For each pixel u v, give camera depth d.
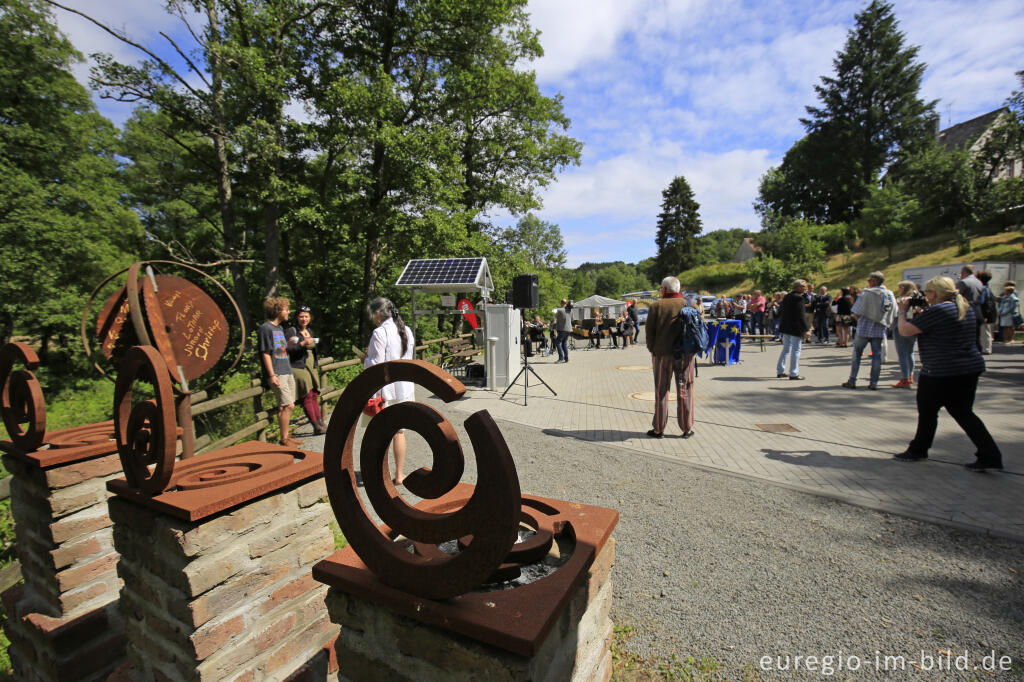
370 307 4.60
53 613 2.52
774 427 6.33
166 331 2.47
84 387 18.80
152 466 2.22
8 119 17.94
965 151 38.47
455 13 16.64
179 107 13.74
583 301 31.09
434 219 16.33
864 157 53.56
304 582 2.13
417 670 1.33
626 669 2.33
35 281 16.80
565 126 24.45
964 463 4.74
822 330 17.05
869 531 3.52
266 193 14.76
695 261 79.12
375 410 4.50
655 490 4.44
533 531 1.78
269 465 2.13
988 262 17.03
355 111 15.04
